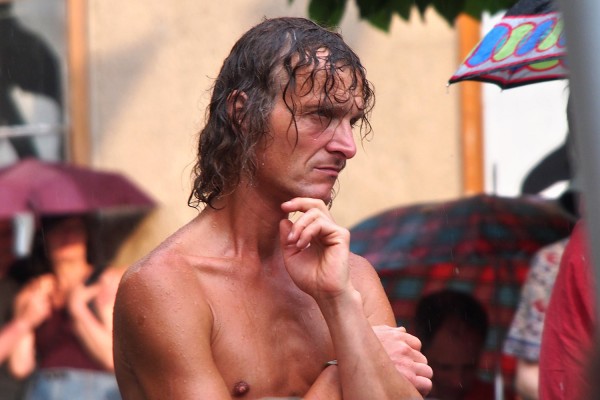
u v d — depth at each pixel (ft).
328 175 23.56
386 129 87.04
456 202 59.57
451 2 52.34
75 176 81.76
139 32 91.66
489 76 36.63
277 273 23.94
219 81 24.08
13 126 91.71
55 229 73.67
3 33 91.81
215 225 23.88
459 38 85.71
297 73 23.20
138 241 83.71
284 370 23.34
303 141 23.32
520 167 84.17
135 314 22.79
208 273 23.32
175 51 91.04
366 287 25.07
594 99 15.79
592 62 15.78
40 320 62.54
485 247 56.75
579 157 16.08
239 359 22.99
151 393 22.82
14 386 61.36
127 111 91.56
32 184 78.84
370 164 87.20
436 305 49.37
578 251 30.30
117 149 91.30
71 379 60.34
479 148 84.64
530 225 57.62
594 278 16.15
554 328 30.40
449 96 85.81
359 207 87.45
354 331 22.93
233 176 23.73
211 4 90.48
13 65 91.71
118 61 91.71
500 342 49.49
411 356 23.94
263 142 23.39
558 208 58.34
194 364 22.54
